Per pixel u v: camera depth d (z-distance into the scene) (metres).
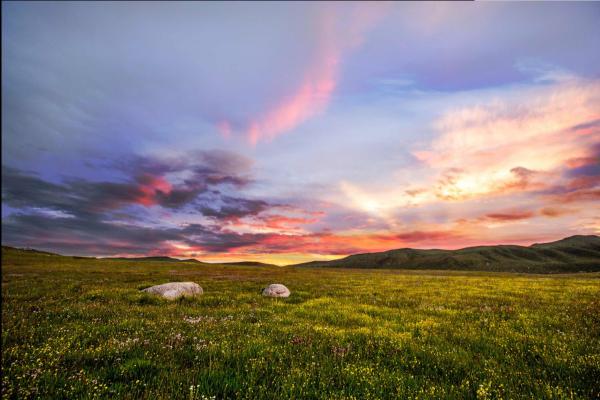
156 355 7.32
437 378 6.48
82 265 71.81
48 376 5.88
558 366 6.91
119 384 5.68
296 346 8.35
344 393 5.68
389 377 6.29
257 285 28.69
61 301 16.66
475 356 7.79
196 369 6.51
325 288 26.05
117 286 24.89
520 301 16.61
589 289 21.30
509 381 6.21
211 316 12.78
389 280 36.62
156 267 77.19
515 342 8.82
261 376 6.30
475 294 20.17
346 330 10.36
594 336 9.30
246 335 9.34
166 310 14.16
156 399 5.11
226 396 5.47
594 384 6.01
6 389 5.25
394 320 12.27
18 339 8.67
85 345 8.11
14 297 18.19
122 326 10.41
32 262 76.75
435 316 13.11
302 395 5.55
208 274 52.12
